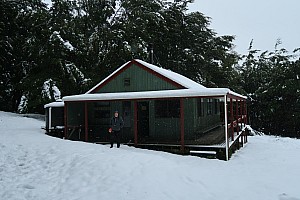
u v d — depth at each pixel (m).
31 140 13.45
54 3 27.47
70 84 25.61
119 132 13.16
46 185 7.54
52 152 10.88
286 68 31.47
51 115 17.38
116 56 26.98
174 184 7.60
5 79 29.33
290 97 30.33
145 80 15.69
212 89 12.33
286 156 13.55
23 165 9.41
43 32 25.64
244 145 17.81
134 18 29.12
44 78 25.30
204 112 17.73
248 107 32.59
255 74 35.44
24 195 6.77
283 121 30.81
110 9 29.64
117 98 14.09
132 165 8.93
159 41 32.41
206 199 6.75
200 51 33.53
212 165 10.64
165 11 33.34
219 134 16.27
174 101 15.17
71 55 26.22
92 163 9.04
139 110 16.03
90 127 16.91
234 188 7.59
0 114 24.33
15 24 28.67
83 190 7.15
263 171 9.91
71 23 26.27
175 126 15.09
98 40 27.02
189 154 12.94
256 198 6.88
